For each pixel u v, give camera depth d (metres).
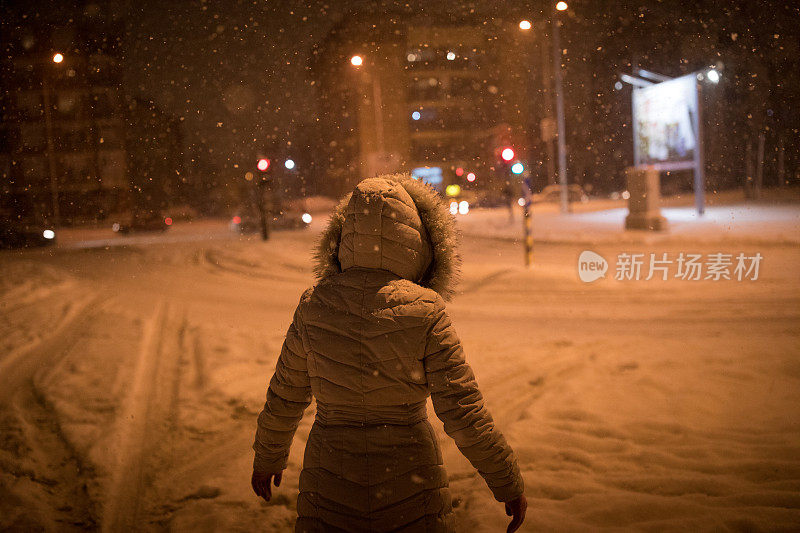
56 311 9.80
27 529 3.47
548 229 23.72
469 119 64.94
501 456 2.07
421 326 2.10
